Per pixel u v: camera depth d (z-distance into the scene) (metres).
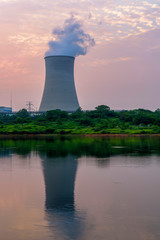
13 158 33.09
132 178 22.36
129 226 13.10
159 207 15.54
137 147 42.81
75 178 22.56
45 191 18.83
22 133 77.75
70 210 15.16
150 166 27.25
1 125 88.56
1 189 19.41
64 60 127.00
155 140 55.34
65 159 31.98
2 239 12.03
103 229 12.81
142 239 11.91
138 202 16.38
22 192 18.64
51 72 128.50
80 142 52.56
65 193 18.31
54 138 64.38
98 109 106.44
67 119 97.62
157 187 19.59
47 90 130.12
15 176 23.47
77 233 12.47
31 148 43.34
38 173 24.55
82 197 17.39
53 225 13.30
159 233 12.44
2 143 52.62
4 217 14.30
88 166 27.50
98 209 15.25
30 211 15.07
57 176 23.30
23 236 12.29
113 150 39.38
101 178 22.47
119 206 15.73
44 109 129.38
